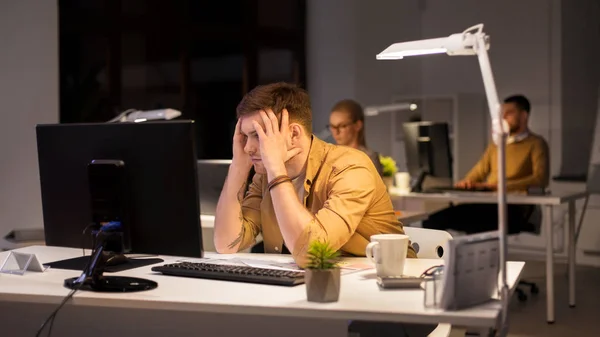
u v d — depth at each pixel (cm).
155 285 175
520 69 646
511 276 185
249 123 203
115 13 646
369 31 716
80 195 189
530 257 634
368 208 212
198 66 711
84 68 626
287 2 746
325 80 743
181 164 175
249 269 187
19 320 205
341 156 214
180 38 696
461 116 670
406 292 168
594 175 596
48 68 461
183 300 162
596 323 419
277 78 746
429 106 686
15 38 447
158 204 178
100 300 166
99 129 184
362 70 720
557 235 619
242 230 222
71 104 620
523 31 642
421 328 207
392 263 179
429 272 184
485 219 520
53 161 192
